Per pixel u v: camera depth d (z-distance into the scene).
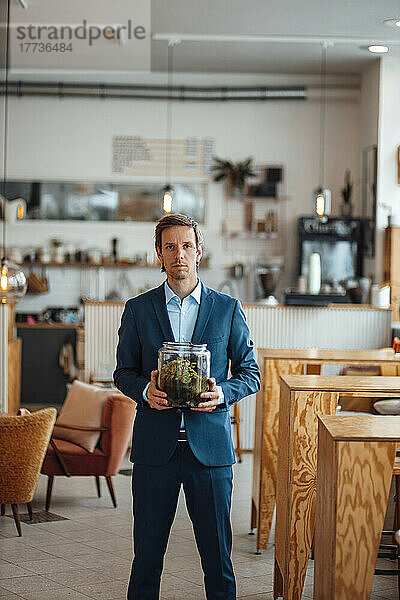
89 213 11.58
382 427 3.17
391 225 9.80
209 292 3.68
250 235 11.36
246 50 9.96
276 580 4.28
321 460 3.27
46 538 5.44
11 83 11.28
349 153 11.45
